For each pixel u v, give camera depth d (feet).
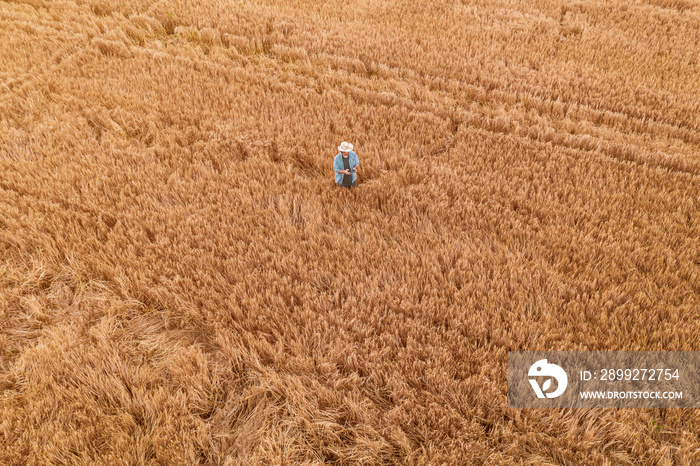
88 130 27.66
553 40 39.37
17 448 12.83
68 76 33.12
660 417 13.87
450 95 32.45
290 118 29.48
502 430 13.44
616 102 31.76
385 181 24.48
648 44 38.91
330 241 20.58
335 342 16.03
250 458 13.28
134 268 19.06
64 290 18.52
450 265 19.31
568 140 27.76
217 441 13.91
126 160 25.31
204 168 24.62
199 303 17.81
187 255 19.29
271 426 14.33
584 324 16.20
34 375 14.94
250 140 27.37
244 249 20.11
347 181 23.56
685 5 46.68
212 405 14.85
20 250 19.62
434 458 12.68
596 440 13.21
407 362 15.08
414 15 43.88
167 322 17.25
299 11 43.65
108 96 30.45
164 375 15.65
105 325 16.75
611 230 20.67
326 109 30.91
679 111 30.30
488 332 16.30
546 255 19.70
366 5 45.57
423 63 35.86
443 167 24.94
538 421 13.70
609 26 42.16
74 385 14.96
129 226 21.04
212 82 33.14
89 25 40.09
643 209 21.95
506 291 17.67
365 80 34.24
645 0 47.52
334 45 38.63
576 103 31.50
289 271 18.93
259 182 24.47
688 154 26.32
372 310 17.42
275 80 33.60
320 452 13.48
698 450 12.57
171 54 37.14
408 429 13.70
